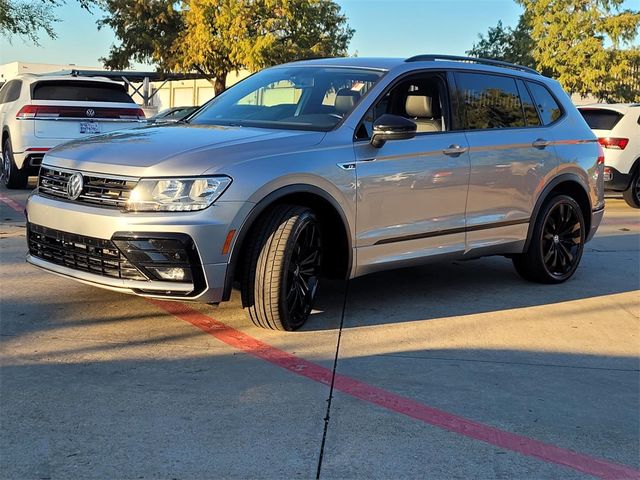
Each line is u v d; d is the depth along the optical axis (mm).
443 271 6879
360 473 2949
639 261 7688
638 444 3326
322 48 31641
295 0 30109
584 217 6734
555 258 6430
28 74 11797
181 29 32625
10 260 6484
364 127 4996
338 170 4688
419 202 5207
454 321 5211
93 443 3115
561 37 30016
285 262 4441
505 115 6008
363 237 4910
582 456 3186
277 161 4434
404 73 5379
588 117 12445
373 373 4090
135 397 3617
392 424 3424
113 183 4270
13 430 3205
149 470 2908
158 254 4129
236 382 3871
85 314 4996
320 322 5027
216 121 5336
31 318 4848
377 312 5352
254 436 3238
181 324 4855
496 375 4148
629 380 4148
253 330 4781
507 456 3154
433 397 3775
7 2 18375
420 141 5230
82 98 11555
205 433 3248
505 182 5816
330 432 3309
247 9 29344
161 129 5066
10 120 11109
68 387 3711
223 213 4188
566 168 6363
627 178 12008
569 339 4898
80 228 4320
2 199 10375
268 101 5566
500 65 6199
